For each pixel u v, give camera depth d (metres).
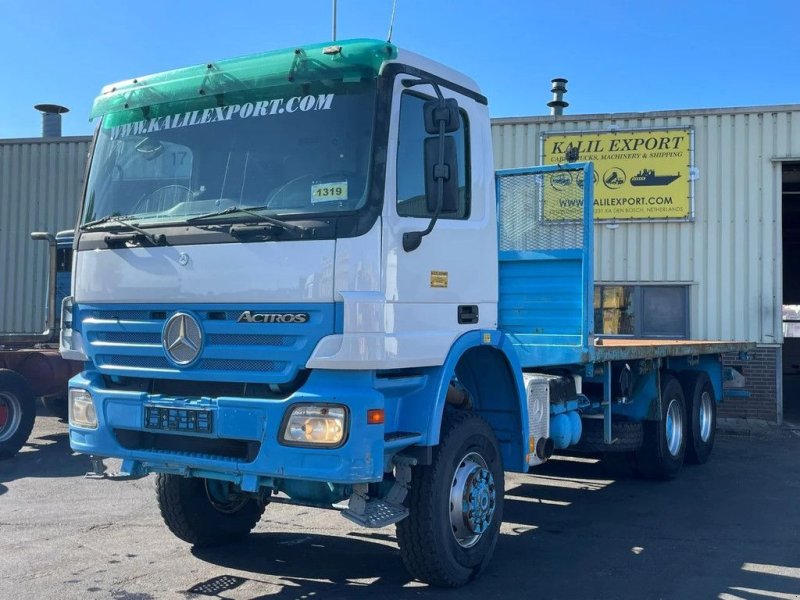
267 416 4.48
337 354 4.37
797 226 26.83
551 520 7.38
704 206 15.13
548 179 7.28
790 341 27.17
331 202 4.56
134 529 6.74
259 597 5.12
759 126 14.94
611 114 15.41
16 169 18.31
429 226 4.69
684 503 8.14
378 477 4.41
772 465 10.59
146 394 4.95
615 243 15.46
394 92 4.69
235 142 4.95
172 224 4.93
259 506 6.45
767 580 5.58
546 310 7.26
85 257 5.35
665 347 9.11
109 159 5.50
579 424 7.43
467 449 5.34
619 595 5.24
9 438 9.98
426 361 4.83
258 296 4.58
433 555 5.04
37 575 5.49
